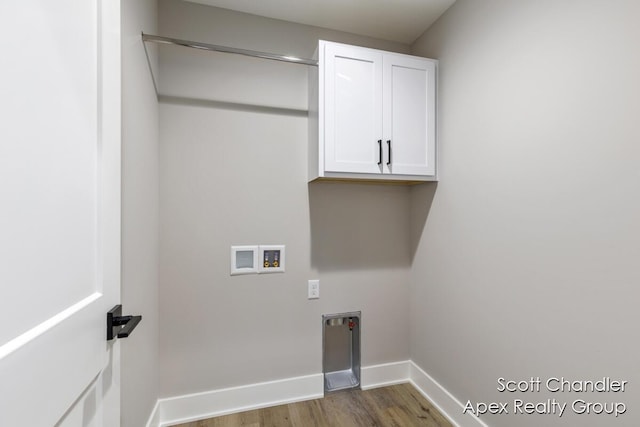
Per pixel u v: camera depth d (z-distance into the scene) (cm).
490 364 137
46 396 48
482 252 142
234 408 167
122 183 102
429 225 182
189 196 160
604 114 93
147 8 135
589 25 97
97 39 68
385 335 198
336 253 187
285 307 177
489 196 138
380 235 197
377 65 162
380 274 197
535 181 116
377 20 176
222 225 165
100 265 69
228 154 167
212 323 164
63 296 54
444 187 169
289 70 177
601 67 94
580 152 100
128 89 108
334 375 194
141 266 124
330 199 186
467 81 151
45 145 50
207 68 164
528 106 119
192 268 161
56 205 53
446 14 167
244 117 169
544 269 113
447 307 166
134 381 117
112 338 72
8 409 40
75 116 59
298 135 179
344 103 157
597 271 96
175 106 158
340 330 196
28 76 46
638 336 86
